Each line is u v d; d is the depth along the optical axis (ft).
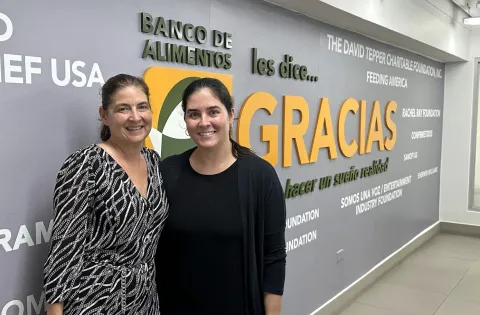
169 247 5.56
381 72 14.37
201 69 7.68
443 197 21.08
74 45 5.71
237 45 8.52
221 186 5.43
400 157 16.33
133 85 5.06
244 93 8.78
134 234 4.93
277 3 9.44
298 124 10.35
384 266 15.47
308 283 11.31
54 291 4.49
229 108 5.48
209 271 5.43
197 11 7.58
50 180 5.54
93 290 4.70
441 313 12.46
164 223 5.44
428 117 18.90
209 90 5.28
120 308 4.87
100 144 5.09
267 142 9.53
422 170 18.67
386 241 15.70
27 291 5.41
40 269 5.52
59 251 4.52
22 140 5.23
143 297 5.11
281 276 5.72
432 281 14.87
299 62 10.35
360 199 13.60
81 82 5.82
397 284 14.62
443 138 20.81
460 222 20.76
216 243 5.36
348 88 12.46
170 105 7.08
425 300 13.35
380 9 11.68
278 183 5.68
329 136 11.53
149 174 5.41
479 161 20.71
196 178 5.52
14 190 5.20
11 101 5.10
